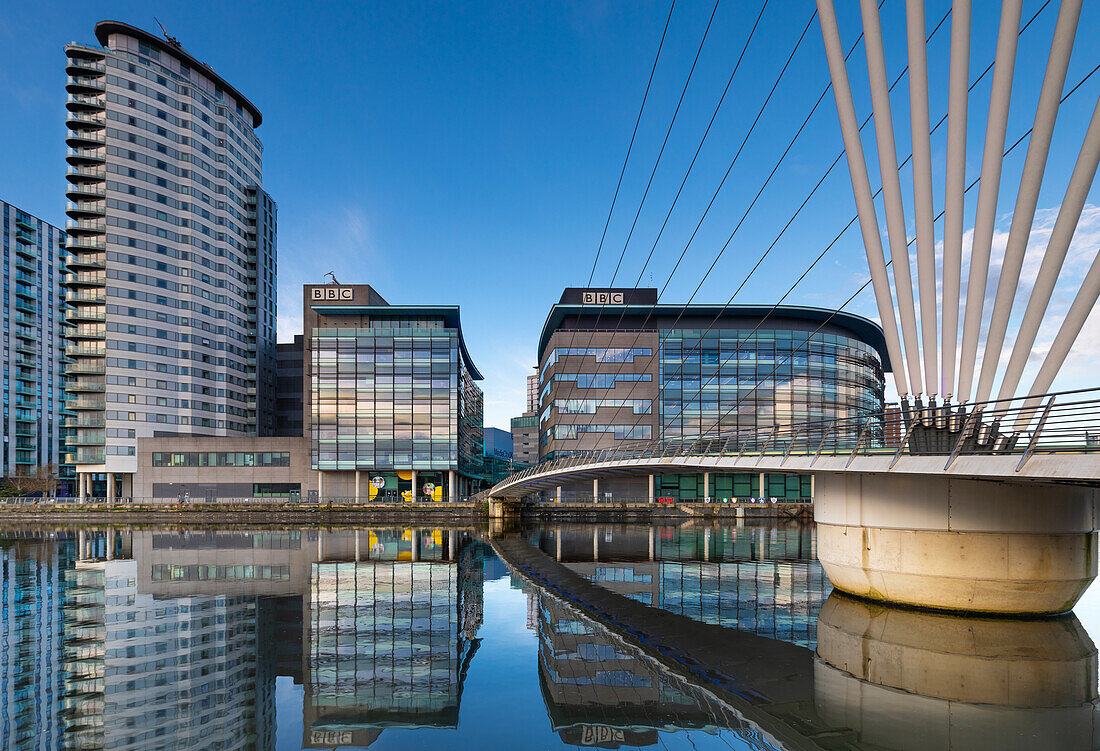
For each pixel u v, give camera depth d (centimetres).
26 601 2491
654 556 4050
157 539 5203
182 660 1688
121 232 8925
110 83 9031
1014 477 1334
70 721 1264
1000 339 1766
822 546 2414
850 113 2122
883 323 2075
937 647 1702
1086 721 1239
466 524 7119
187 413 9288
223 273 10025
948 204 1875
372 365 7950
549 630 2023
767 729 1220
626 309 8425
